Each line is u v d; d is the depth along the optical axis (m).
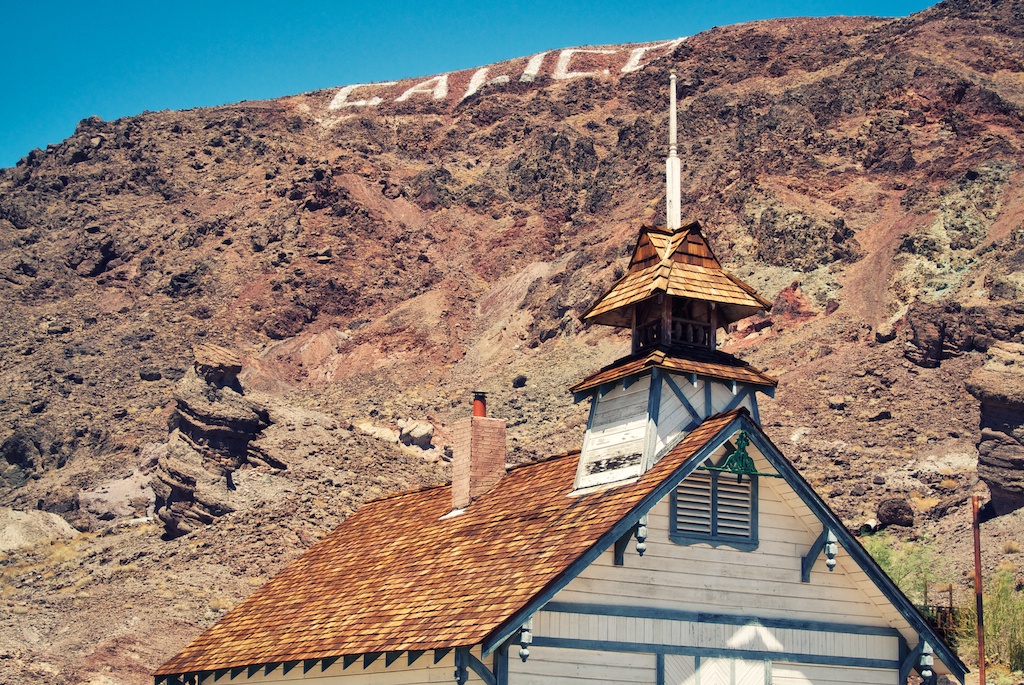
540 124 182.12
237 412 87.94
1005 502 68.44
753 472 25.48
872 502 75.56
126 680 57.75
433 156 182.12
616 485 26.36
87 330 140.38
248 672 29.78
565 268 135.88
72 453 113.75
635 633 24.31
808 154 135.62
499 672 23.09
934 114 136.25
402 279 147.00
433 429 105.94
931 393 91.44
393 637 24.98
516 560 25.33
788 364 101.50
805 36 179.25
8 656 59.12
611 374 27.56
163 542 81.56
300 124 184.00
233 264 148.12
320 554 34.28
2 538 85.94
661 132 160.12
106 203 164.25
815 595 26.08
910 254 111.50
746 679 25.12
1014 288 99.38
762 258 120.50
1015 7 157.38
